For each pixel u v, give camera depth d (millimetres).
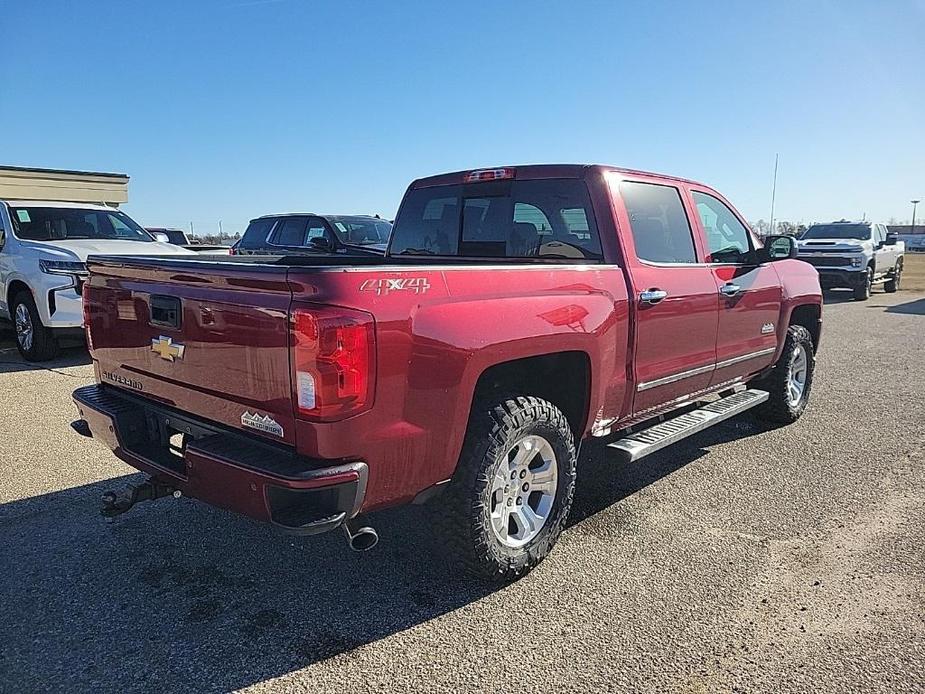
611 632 3088
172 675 2785
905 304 18188
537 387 3896
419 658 2906
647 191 4465
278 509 2713
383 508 3014
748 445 5762
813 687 2725
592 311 3705
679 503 4543
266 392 2801
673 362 4484
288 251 12219
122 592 3398
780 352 5891
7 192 17422
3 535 3992
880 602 3330
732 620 3182
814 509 4430
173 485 3188
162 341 3297
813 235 20641
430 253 5043
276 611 3250
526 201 4457
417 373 2881
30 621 3148
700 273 4672
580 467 5238
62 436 5746
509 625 3146
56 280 8422
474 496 3230
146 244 9555
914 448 5656
